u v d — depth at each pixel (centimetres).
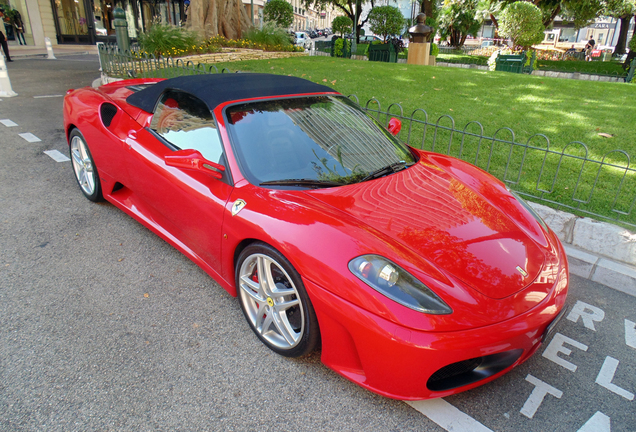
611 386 219
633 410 204
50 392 197
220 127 254
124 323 247
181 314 258
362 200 227
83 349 225
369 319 175
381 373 180
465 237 209
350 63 1170
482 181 279
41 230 348
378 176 257
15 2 2241
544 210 370
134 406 192
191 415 189
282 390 205
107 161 337
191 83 290
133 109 322
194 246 273
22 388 199
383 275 179
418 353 170
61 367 212
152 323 249
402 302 173
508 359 193
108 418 185
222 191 238
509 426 191
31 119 682
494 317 178
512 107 701
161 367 216
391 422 191
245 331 246
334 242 192
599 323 272
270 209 215
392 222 211
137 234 350
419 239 201
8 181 443
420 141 568
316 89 315
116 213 384
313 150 259
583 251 345
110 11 2541
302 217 206
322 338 197
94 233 348
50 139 584
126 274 295
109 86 396
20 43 2248
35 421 182
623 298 302
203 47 1222
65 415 186
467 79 912
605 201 406
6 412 185
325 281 187
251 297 234
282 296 216
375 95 756
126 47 1080
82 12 2455
